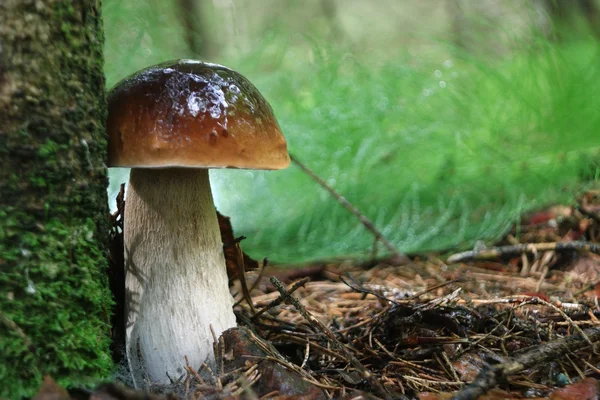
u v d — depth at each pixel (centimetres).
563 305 57
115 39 97
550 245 76
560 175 89
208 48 128
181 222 46
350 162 102
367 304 67
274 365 45
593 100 92
